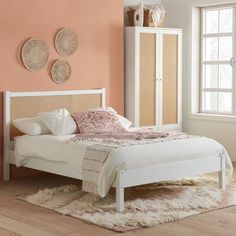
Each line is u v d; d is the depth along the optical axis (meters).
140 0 11.34
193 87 11.48
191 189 8.77
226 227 7.38
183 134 9.12
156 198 8.35
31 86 9.73
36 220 7.63
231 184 9.15
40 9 9.76
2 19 9.40
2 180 9.55
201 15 11.41
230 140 10.90
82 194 8.59
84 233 7.22
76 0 10.14
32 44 9.70
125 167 7.95
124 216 7.66
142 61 10.79
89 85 10.38
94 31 10.38
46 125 9.30
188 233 7.21
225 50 11.15
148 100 10.91
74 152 8.44
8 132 9.49
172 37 11.15
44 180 9.55
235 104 11.05
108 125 9.40
